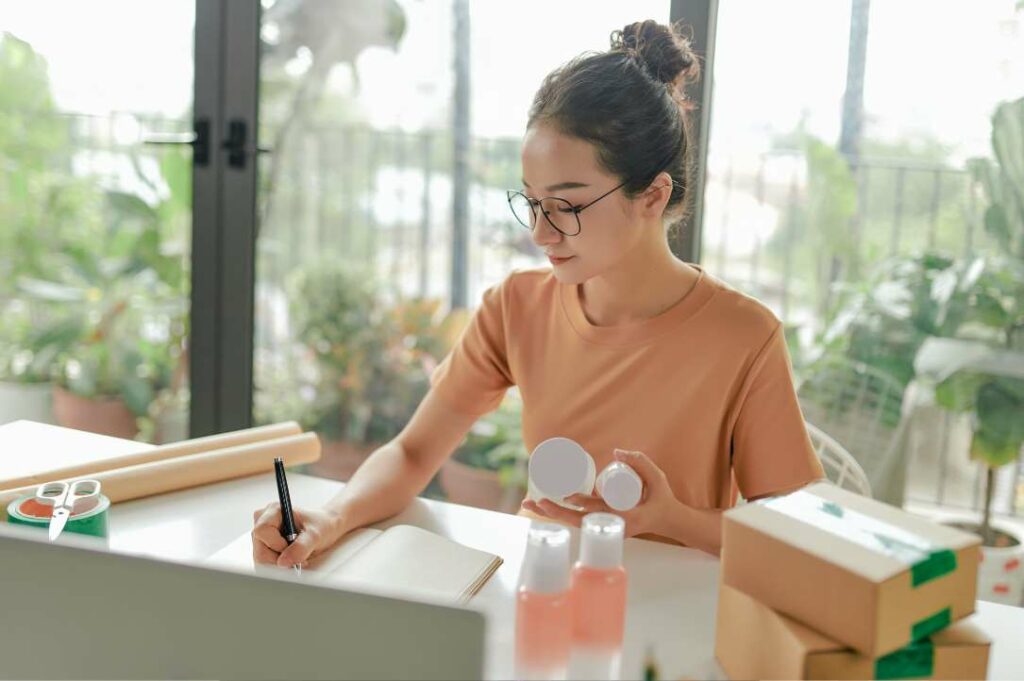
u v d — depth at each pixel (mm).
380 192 3023
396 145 2994
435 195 3016
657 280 1259
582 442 1300
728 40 2770
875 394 2604
